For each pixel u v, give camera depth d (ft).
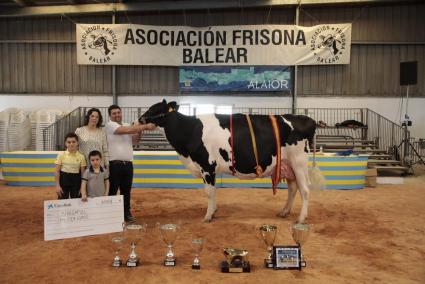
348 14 41.60
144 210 21.03
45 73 44.21
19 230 16.67
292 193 19.13
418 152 41.83
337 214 19.98
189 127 17.80
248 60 40.98
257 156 17.49
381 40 41.55
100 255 13.23
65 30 43.91
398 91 41.93
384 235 16.03
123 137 17.62
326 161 27.89
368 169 29.45
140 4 41.60
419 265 12.40
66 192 16.67
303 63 40.52
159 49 41.47
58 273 11.57
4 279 11.13
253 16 42.24
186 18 42.86
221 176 28.84
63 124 41.68
